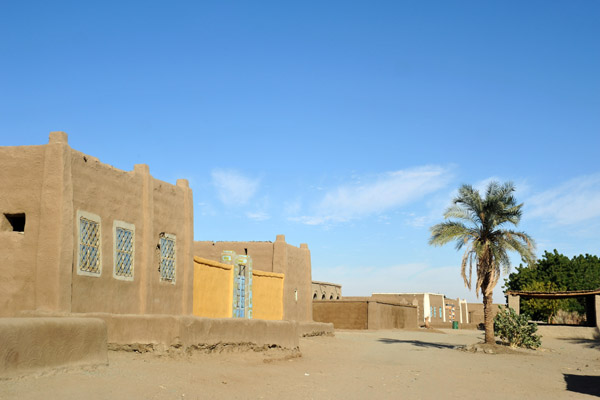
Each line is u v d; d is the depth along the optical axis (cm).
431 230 2430
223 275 2161
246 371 1170
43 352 834
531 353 2428
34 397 703
